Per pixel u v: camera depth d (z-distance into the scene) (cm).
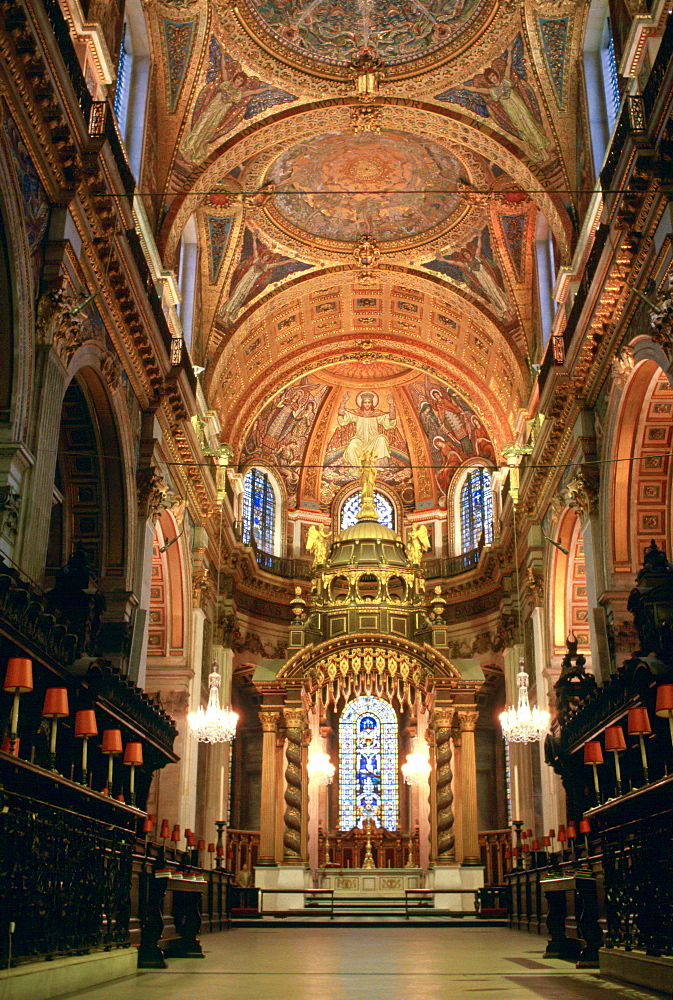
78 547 1495
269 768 2742
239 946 1570
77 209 1421
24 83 1216
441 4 2173
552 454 2370
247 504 3600
